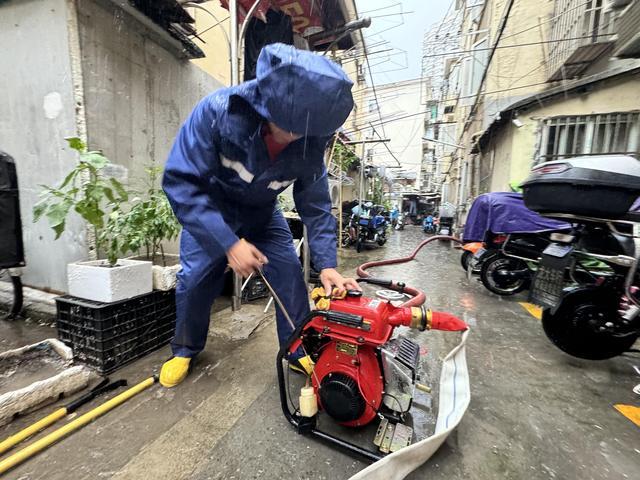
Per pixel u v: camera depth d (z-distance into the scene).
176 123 2.84
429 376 1.70
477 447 1.19
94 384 1.49
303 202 1.44
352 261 5.39
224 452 1.12
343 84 0.82
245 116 1.03
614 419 1.38
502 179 5.11
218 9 4.21
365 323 1.05
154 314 1.88
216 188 1.27
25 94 2.07
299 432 1.20
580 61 4.29
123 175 2.31
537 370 1.80
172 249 2.92
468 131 8.34
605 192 1.60
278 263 1.56
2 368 1.46
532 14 5.30
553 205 1.77
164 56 2.67
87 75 2.00
